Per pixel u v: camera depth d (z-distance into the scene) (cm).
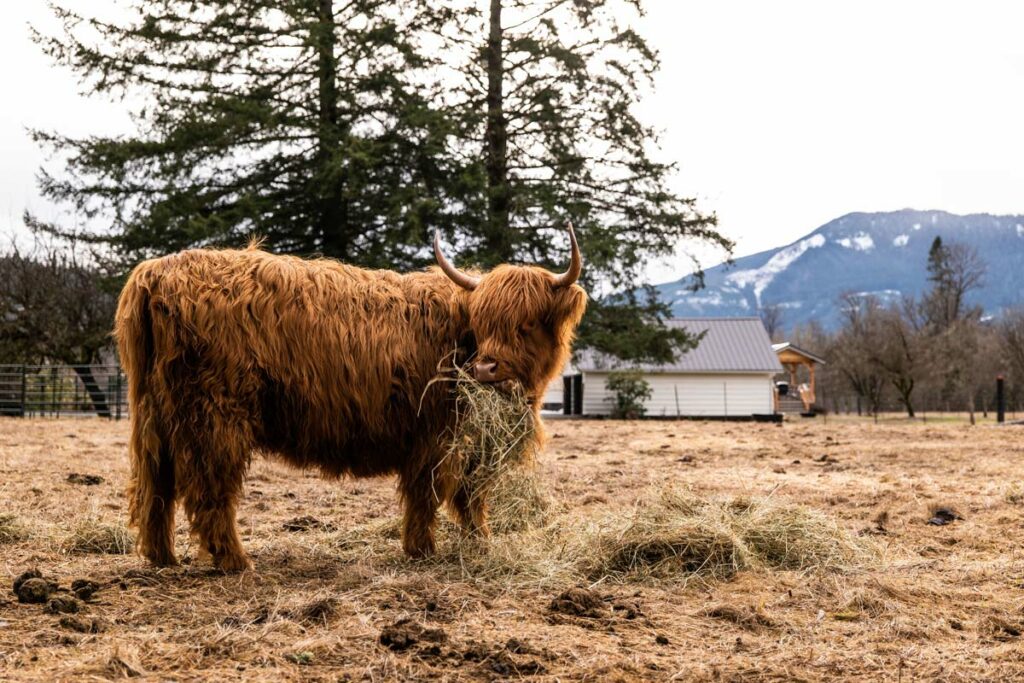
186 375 498
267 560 550
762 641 403
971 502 817
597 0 2452
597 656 368
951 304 8469
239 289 505
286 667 345
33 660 348
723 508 606
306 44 2283
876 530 691
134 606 434
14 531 609
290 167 2466
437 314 552
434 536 567
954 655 385
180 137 2298
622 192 2600
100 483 886
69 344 2839
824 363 5759
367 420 530
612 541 553
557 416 3538
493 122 2461
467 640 382
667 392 4469
